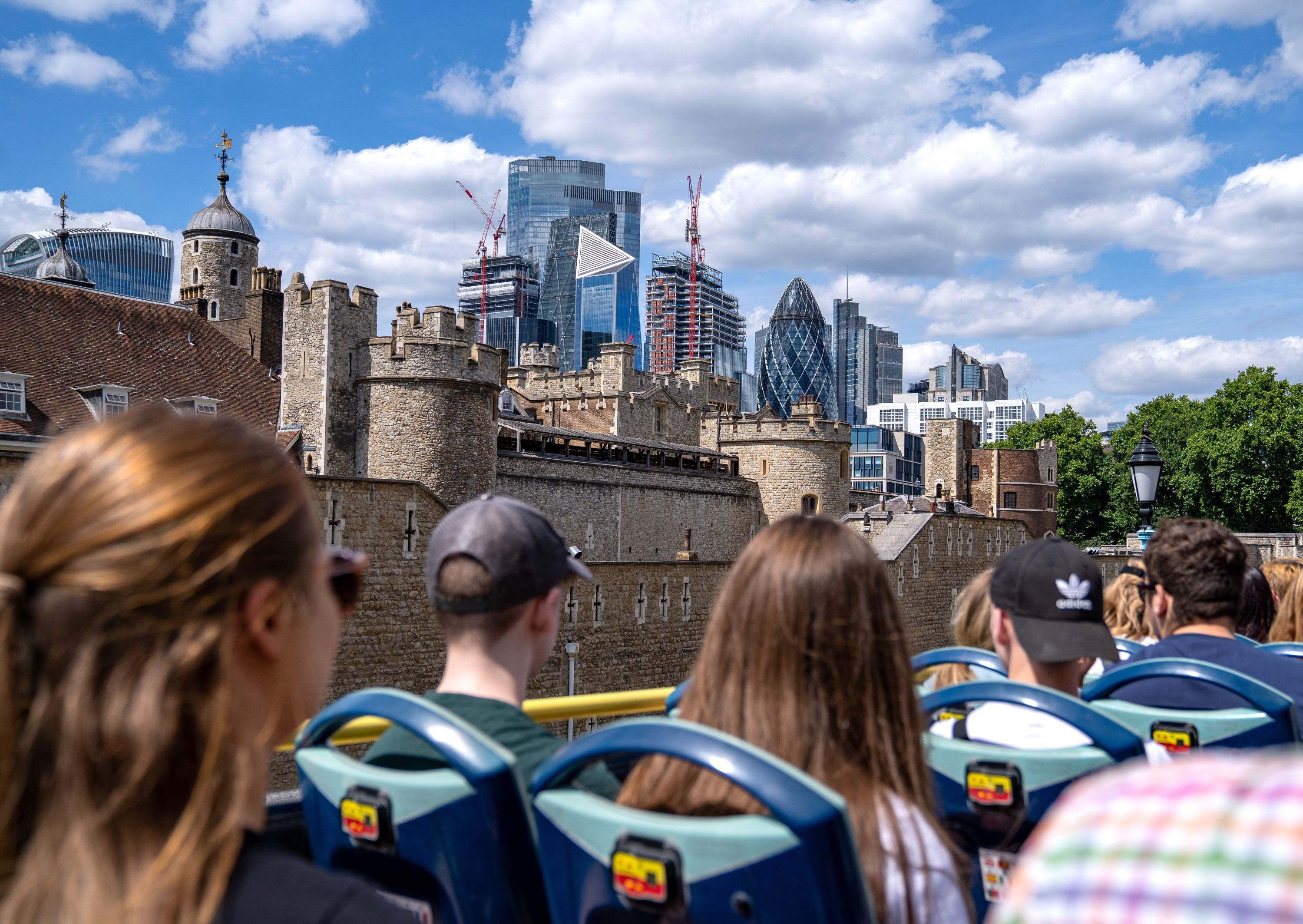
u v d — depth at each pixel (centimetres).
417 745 325
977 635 550
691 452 6538
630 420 6975
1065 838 109
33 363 4162
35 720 156
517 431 5094
